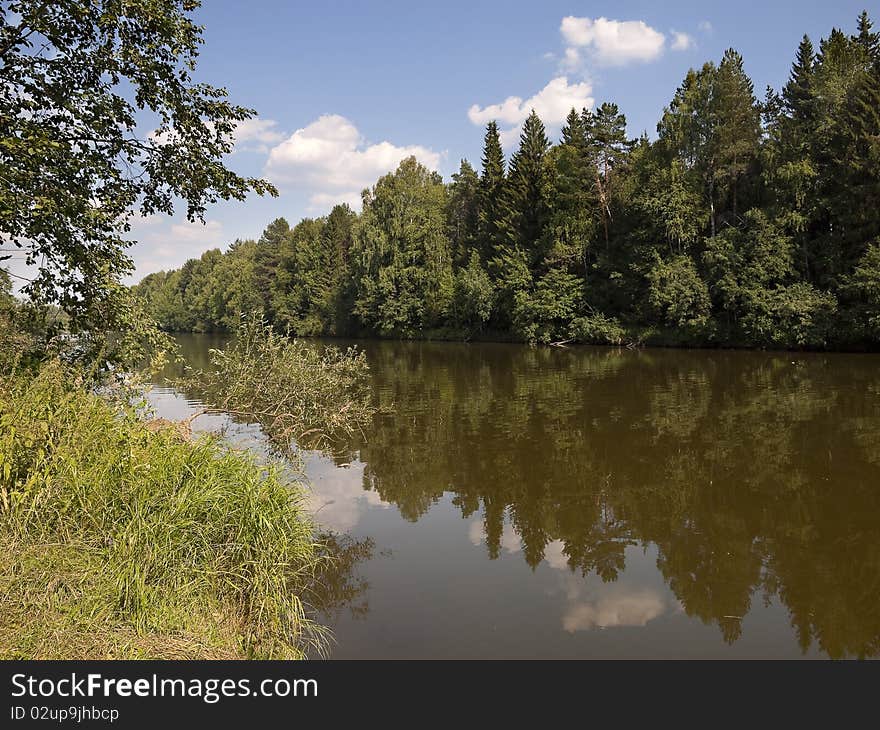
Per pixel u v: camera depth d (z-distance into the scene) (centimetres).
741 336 3219
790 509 862
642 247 3631
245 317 1161
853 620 572
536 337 4134
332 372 1146
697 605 603
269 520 576
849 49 3475
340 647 514
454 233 5709
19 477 512
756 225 3131
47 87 692
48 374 608
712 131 3444
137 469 541
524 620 569
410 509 887
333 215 6650
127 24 718
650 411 1563
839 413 1447
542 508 891
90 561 455
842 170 2931
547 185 4291
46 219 682
